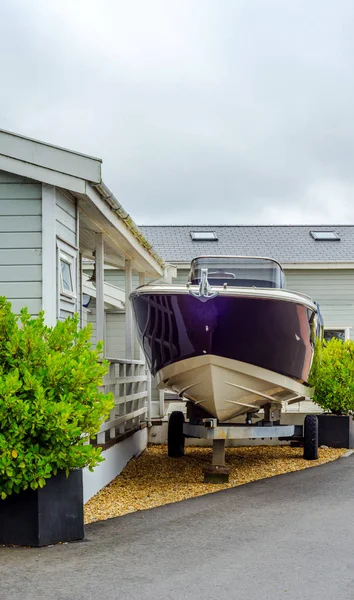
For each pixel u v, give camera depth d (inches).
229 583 169.5
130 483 326.3
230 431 330.0
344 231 912.3
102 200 299.0
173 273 530.0
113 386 342.3
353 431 480.4
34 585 168.9
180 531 226.7
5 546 205.5
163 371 340.5
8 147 266.4
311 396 428.1
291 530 227.1
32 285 266.4
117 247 405.4
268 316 306.2
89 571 180.1
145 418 473.1
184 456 418.9
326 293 761.6
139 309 336.5
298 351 336.2
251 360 315.6
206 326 303.1
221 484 324.8
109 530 228.5
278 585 167.6
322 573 177.3
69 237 289.7
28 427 201.3
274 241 861.8
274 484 325.1
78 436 213.3
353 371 478.0
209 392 325.1
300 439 409.7
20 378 212.7
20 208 269.4
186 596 160.1
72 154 266.7
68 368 214.4
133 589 165.3
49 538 207.5
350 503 274.7
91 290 578.9
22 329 221.8
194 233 888.3
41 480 199.9
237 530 227.8
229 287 303.1
